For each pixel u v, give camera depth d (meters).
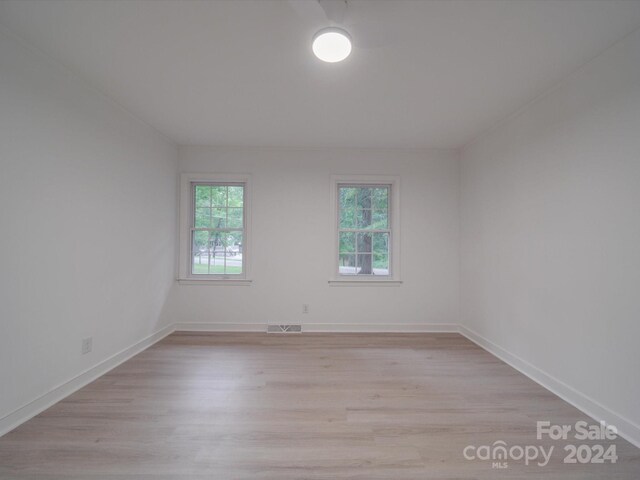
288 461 1.65
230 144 4.05
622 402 1.90
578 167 2.23
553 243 2.47
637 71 1.82
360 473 1.57
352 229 4.25
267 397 2.33
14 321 1.92
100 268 2.71
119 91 2.68
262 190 4.14
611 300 1.97
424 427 1.96
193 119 3.27
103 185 2.74
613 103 1.96
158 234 3.67
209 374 2.74
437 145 4.04
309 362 3.04
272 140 3.90
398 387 2.51
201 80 2.50
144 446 1.75
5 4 1.68
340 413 2.12
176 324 4.07
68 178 2.35
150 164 3.48
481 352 3.36
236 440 1.81
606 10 1.70
